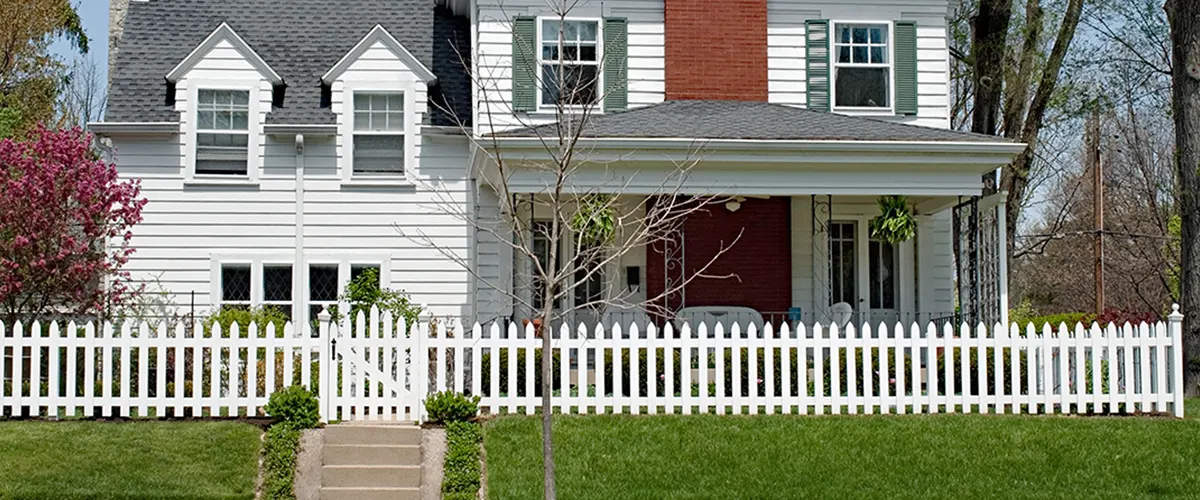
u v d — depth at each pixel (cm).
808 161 1708
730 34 2080
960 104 3338
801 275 2052
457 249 2112
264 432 1307
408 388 1391
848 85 2095
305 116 2116
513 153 1672
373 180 2111
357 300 1873
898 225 1800
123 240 2000
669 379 1402
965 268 2067
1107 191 4291
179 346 1348
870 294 2089
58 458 1212
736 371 1401
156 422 1329
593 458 1247
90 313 1850
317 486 1242
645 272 2008
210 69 2106
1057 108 3091
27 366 1614
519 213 2011
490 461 1245
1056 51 2570
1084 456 1267
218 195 2089
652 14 2080
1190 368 1822
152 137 2081
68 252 1759
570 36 2059
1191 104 1844
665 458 1250
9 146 1775
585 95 2033
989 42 2531
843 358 1546
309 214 2103
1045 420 1394
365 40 2130
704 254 2019
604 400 1391
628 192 1706
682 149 1683
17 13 3347
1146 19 2838
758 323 1950
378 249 2106
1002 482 1198
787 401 1405
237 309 2009
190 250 2078
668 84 2061
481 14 2042
